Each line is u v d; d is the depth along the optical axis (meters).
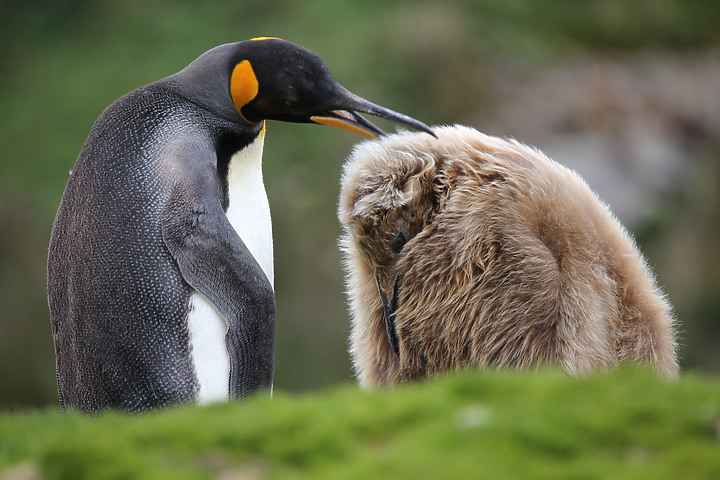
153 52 41.72
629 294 10.42
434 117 38.75
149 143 10.86
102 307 10.37
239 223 11.51
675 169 36.50
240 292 10.55
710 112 39.94
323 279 31.92
